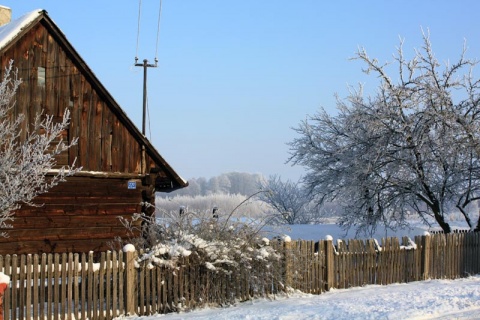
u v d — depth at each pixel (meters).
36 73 15.84
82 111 16.50
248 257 13.09
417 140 23.06
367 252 15.45
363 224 25.00
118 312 11.65
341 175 25.47
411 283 15.95
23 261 10.58
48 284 10.77
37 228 15.76
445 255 17.05
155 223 13.60
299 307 12.05
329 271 14.58
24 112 15.52
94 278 11.32
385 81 24.09
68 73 16.34
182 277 12.42
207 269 12.62
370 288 15.01
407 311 11.05
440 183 23.73
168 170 17.77
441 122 22.94
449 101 23.11
